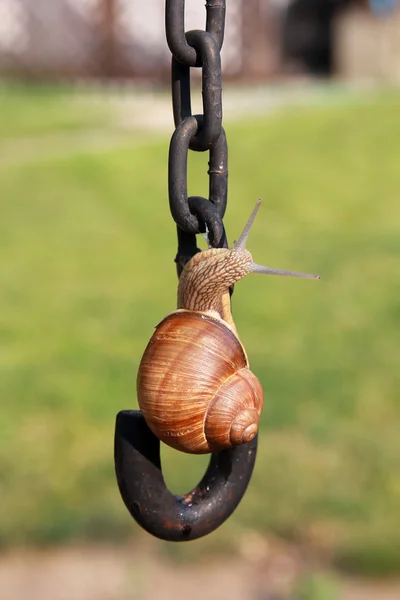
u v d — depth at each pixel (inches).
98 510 228.1
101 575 205.0
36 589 199.2
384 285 415.5
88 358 326.0
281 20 1154.0
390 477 236.4
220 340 70.2
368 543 210.4
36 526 221.8
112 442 262.1
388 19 1107.9
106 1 1021.2
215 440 69.8
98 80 1027.3
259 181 633.6
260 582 200.2
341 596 191.8
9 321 369.1
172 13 68.7
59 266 456.1
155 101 935.0
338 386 297.3
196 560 209.6
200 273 70.7
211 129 69.9
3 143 723.4
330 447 254.1
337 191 618.5
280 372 309.3
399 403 283.3
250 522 221.3
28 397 289.1
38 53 1026.1
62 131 770.2
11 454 251.9
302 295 404.2
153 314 383.2
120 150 695.7
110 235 514.6
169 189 70.5
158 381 69.2
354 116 801.6
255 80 1080.2
